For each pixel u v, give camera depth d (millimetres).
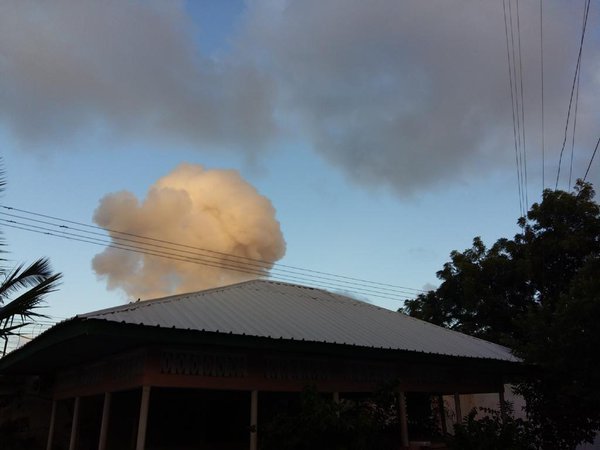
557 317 11828
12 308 10055
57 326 8195
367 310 14094
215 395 12703
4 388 14586
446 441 10609
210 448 12305
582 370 11602
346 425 8180
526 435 12234
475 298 24156
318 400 8430
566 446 13148
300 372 9664
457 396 12188
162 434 12031
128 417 12828
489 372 13023
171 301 9727
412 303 28750
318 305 12875
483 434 10391
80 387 11477
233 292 11914
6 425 14250
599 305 11070
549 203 22906
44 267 10820
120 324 7438
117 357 9602
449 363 11406
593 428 13031
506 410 13391
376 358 10414
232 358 8953
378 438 9539
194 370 8500
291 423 8312
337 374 10148
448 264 26844
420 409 14305
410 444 10703
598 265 12578
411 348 10672
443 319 27000
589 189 22891
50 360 10984
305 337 9172
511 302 23891
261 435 9375
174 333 7816
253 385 9008
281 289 13562
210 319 8898
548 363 11977
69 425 14680
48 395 14258
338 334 10094
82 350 9492
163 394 12344
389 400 9219
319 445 8219
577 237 21750
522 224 23844
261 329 8945
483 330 24375
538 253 23031
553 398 12977
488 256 24984
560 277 22672
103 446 9469
